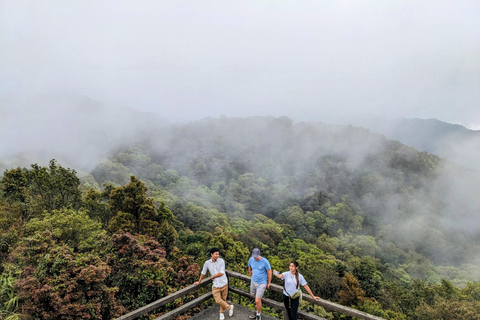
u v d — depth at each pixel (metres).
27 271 7.52
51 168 22.38
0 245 9.71
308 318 4.45
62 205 21.58
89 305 7.52
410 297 31.47
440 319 24.00
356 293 28.66
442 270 72.94
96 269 8.01
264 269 4.77
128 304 9.07
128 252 10.26
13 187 19.95
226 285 4.87
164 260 10.77
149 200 24.64
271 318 4.94
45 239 8.91
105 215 25.02
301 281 4.44
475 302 24.80
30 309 6.82
